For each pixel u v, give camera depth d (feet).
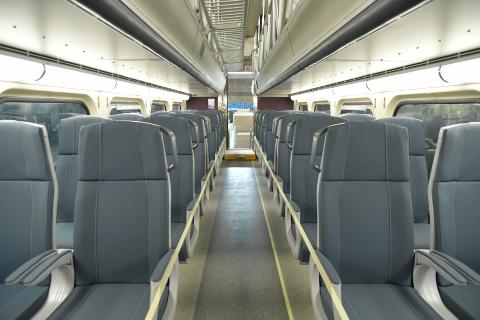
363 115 13.10
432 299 5.69
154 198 6.11
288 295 8.87
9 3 5.46
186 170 9.87
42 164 5.68
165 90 25.53
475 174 5.81
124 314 5.13
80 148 6.10
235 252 11.58
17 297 5.47
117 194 6.06
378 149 6.12
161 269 5.23
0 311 5.13
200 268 10.39
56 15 6.21
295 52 13.24
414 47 8.59
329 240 6.07
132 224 6.02
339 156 6.14
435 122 12.06
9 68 8.46
